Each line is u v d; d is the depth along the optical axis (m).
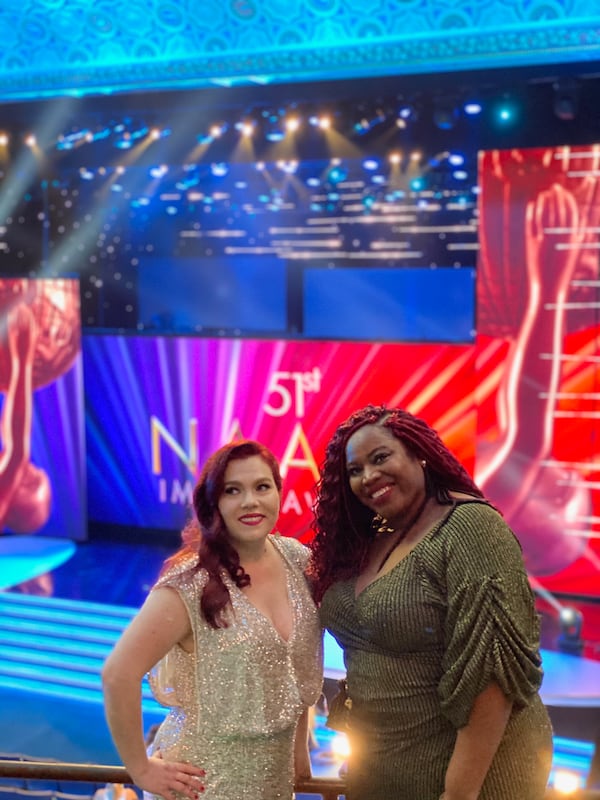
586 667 8.77
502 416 10.29
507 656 1.93
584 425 9.93
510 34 7.52
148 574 11.62
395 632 2.09
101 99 10.60
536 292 9.91
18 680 9.84
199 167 13.45
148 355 12.13
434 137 10.30
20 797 6.69
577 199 9.57
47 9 8.40
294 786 2.42
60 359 12.32
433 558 2.06
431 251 14.26
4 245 14.46
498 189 9.88
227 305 15.27
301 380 11.27
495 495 10.45
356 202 14.41
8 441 12.76
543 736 2.11
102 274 14.86
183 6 7.96
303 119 10.62
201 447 12.08
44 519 12.88
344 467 2.27
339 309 14.70
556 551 10.30
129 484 12.70
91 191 13.85
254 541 2.24
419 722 2.11
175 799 2.22
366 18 7.68
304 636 2.30
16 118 11.12
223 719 2.20
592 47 7.40
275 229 15.05
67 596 11.07
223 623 2.17
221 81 8.77
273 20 7.89
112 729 2.14
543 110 9.59
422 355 10.61
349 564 2.29
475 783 1.99
